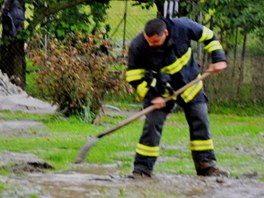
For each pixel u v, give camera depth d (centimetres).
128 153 1802
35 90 3306
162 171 1481
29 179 1208
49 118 2608
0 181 1161
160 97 1264
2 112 2745
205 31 1281
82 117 2575
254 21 3156
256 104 3212
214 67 1284
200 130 1322
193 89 1302
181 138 2156
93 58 2584
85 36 2855
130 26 3769
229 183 1221
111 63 2598
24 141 1984
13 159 1606
